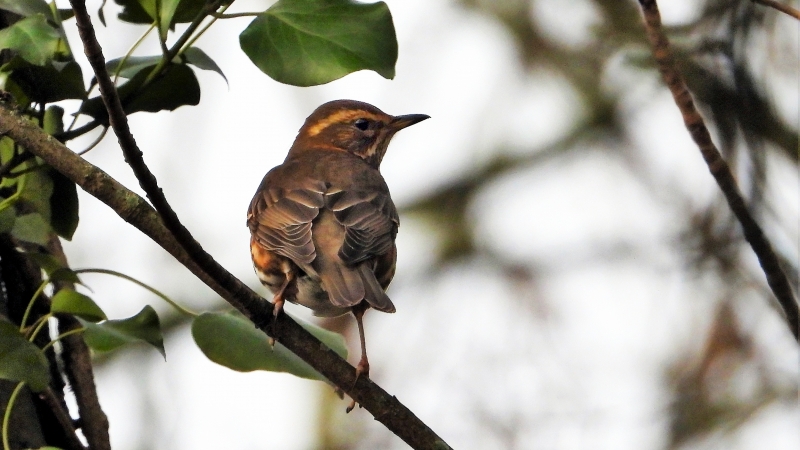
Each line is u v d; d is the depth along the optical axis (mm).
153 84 9562
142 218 8422
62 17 9914
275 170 13148
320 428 18375
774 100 14641
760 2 9078
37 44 8562
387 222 11891
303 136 14953
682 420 17344
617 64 19172
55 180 9539
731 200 8789
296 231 11344
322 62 9008
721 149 14125
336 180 12328
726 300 17141
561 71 20906
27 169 9016
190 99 9758
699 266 16906
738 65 14258
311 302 11406
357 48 9062
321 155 13547
